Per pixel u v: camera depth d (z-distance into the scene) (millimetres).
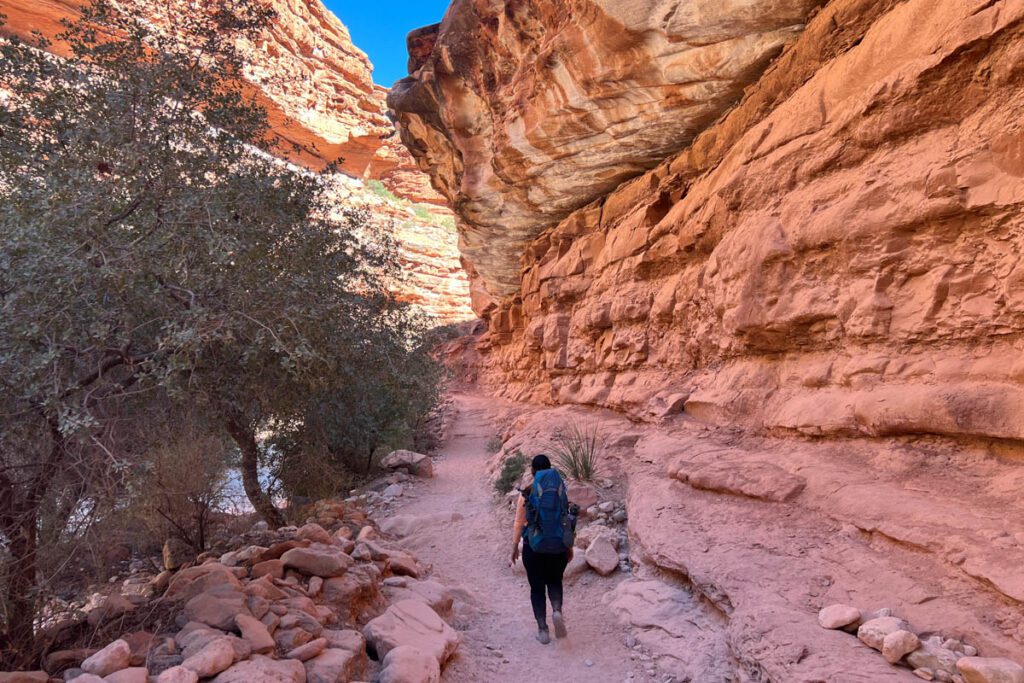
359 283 6965
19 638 3801
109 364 4102
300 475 9734
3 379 3682
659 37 8734
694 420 8445
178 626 3949
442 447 17234
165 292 4082
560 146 12234
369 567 5254
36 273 3518
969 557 3572
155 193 4195
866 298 5684
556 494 4941
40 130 4566
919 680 2992
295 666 3424
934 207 4992
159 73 4531
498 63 13062
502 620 5445
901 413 5008
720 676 3824
